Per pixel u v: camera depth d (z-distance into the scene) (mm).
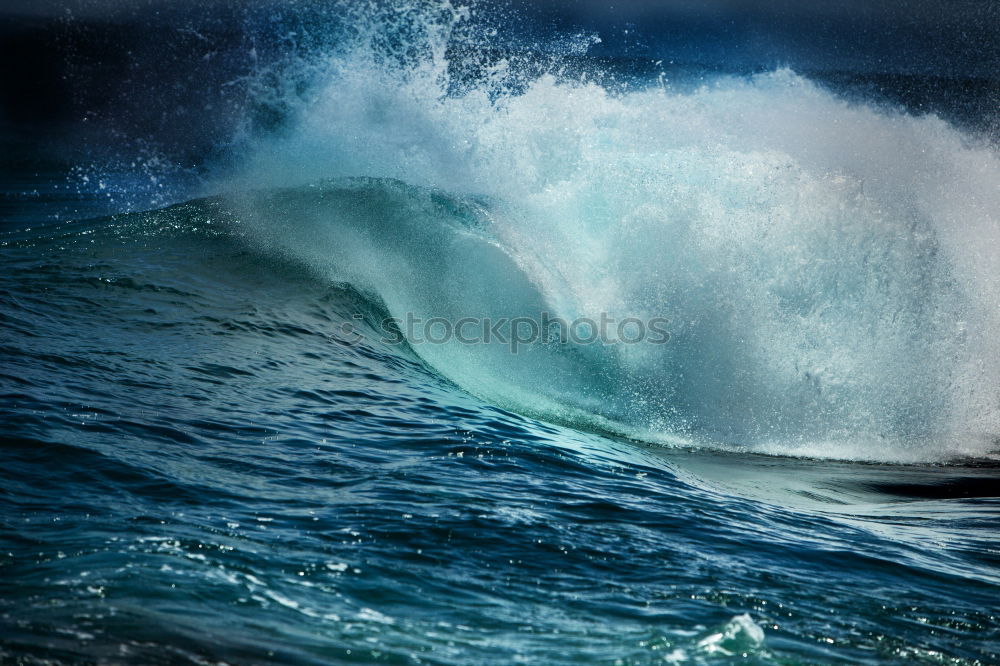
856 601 4051
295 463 5160
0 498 4129
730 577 4184
